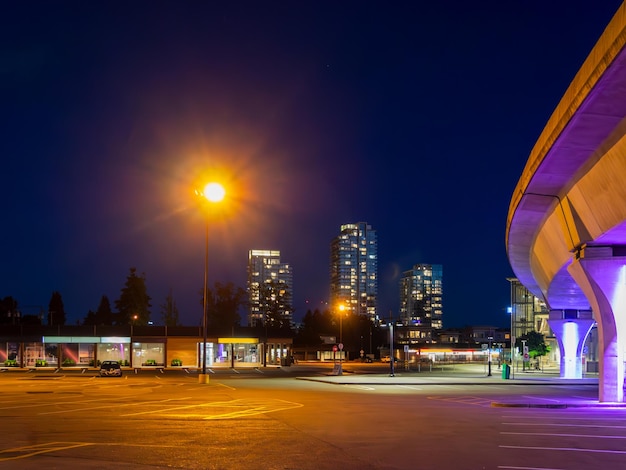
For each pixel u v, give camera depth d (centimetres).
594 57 1616
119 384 4800
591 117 1853
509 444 1525
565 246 3209
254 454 1375
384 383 4862
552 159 2267
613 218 2283
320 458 1325
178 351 8562
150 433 1730
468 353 12419
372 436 1670
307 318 18088
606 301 2767
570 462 1278
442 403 2872
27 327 8356
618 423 1983
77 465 1238
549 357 12594
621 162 1986
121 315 13088
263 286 17738
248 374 6769
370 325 16875
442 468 1216
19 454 1374
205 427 1872
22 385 4712
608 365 2789
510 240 4119
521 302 13638
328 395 3441
